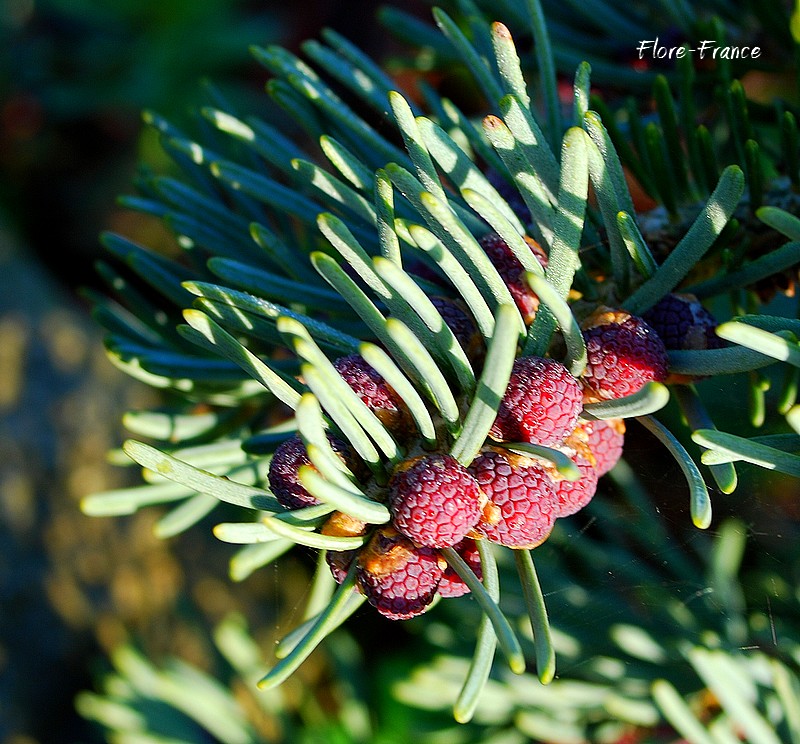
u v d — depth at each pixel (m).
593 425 0.12
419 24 0.18
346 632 0.28
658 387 0.11
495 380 0.11
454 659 0.20
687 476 0.11
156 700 0.25
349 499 0.11
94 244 0.46
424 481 0.11
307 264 0.14
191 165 0.16
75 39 0.45
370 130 0.14
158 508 0.38
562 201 0.11
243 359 0.12
